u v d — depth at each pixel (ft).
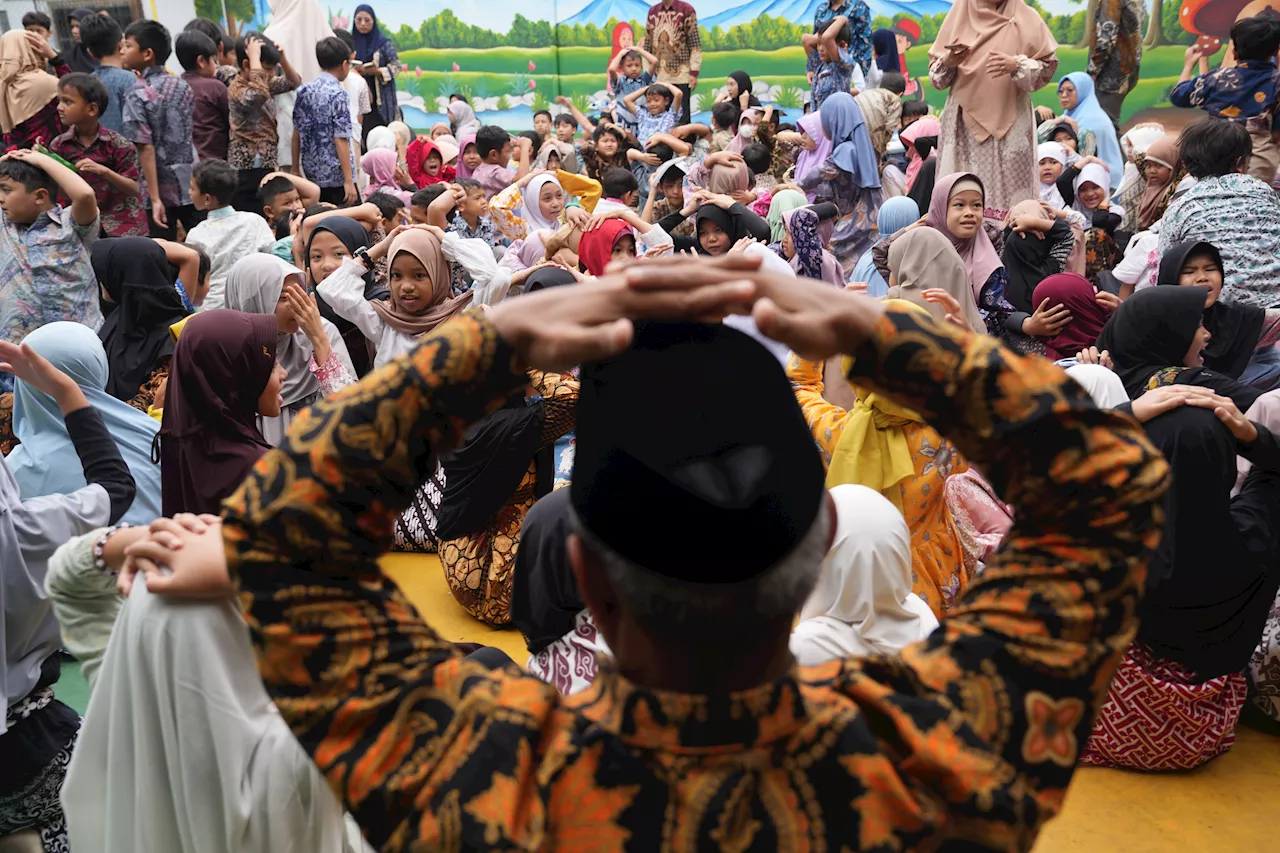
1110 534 2.44
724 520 2.31
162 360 13.93
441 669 2.58
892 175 25.48
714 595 2.34
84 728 5.16
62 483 9.62
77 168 19.06
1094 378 9.74
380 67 35.45
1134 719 8.66
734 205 18.49
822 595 6.57
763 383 2.41
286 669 2.52
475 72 46.80
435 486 13.12
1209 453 7.97
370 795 2.46
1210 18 41.68
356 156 28.14
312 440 2.45
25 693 7.15
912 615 6.66
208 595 4.76
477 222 20.67
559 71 46.88
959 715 2.45
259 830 4.94
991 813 2.36
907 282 13.07
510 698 2.53
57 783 7.39
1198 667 8.38
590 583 2.58
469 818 2.33
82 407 7.76
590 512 2.42
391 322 13.93
